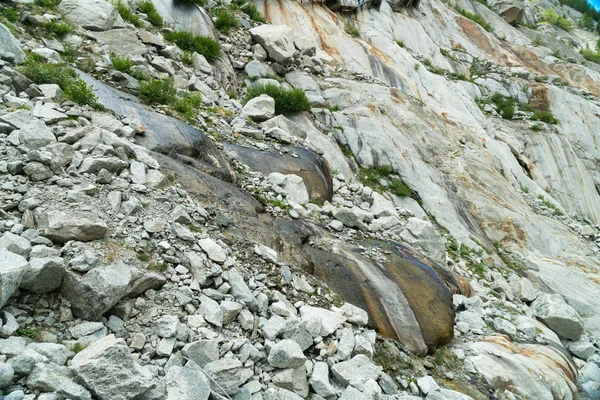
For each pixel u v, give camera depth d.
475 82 34.00
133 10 15.66
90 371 4.09
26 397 3.90
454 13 42.16
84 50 11.79
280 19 23.09
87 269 5.33
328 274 8.66
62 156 6.73
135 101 10.73
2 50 9.09
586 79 41.41
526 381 8.49
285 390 5.46
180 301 5.85
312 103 17.92
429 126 19.70
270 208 9.80
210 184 8.77
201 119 11.96
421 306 8.95
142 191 7.20
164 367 4.94
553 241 17.77
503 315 11.41
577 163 30.05
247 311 6.27
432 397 6.71
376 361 7.29
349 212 10.96
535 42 50.03
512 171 22.73
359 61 23.62
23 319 4.82
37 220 5.73
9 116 7.13
